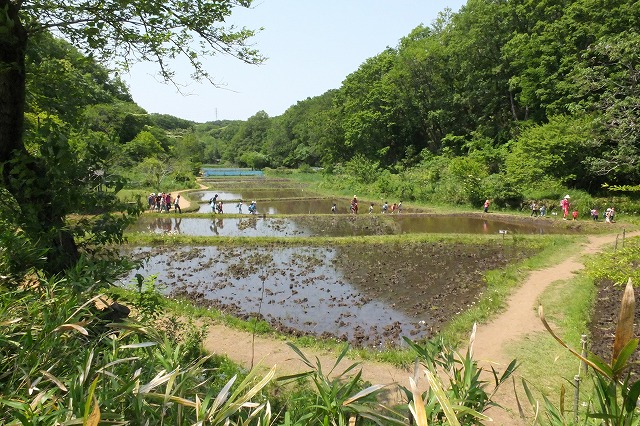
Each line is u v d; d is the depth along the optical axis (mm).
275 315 12406
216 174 89688
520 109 46531
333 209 34125
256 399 3557
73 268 5039
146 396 2689
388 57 59781
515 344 9633
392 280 15891
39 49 7824
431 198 38781
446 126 53031
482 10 44906
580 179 31812
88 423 1797
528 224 28047
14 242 4617
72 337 3617
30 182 5562
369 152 60219
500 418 6738
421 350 3123
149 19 6246
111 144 6480
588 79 22812
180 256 19922
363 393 2715
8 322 3242
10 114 5797
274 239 22484
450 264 18172
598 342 9719
